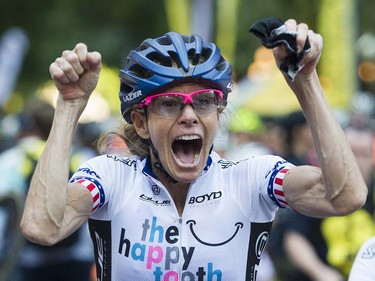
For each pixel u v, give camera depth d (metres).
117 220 5.30
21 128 12.08
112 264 5.32
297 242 9.19
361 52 34.84
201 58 5.29
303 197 5.19
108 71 23.38
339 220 9.13
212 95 5.19
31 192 5.00
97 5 33.12
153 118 5.20
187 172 5.18
